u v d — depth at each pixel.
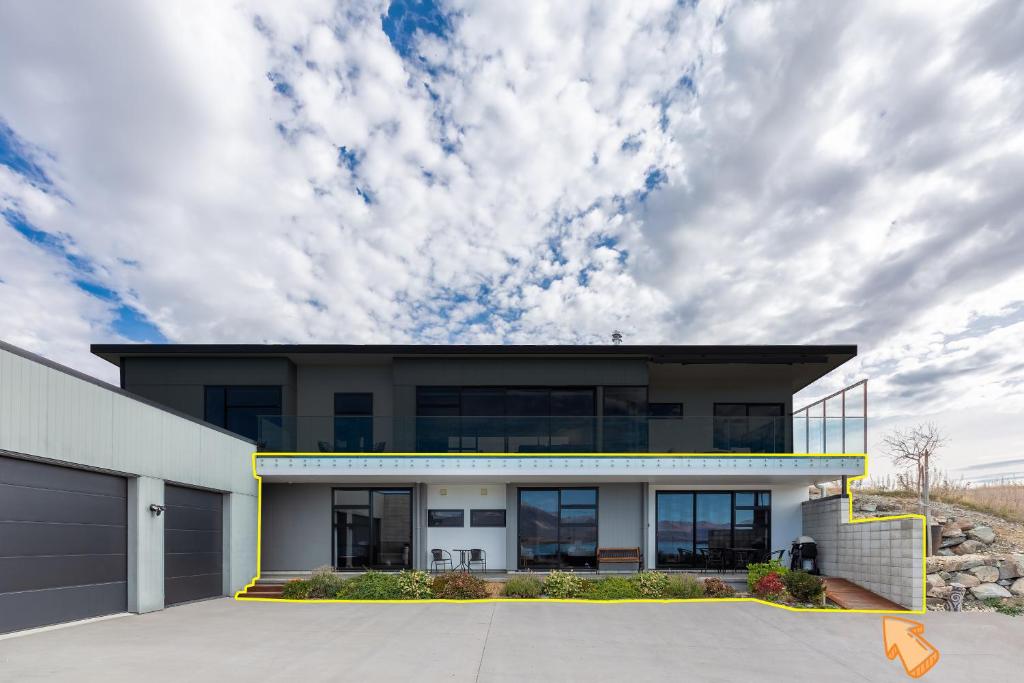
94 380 9.66
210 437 13.49
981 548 14.31
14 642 7.76
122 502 10.63
